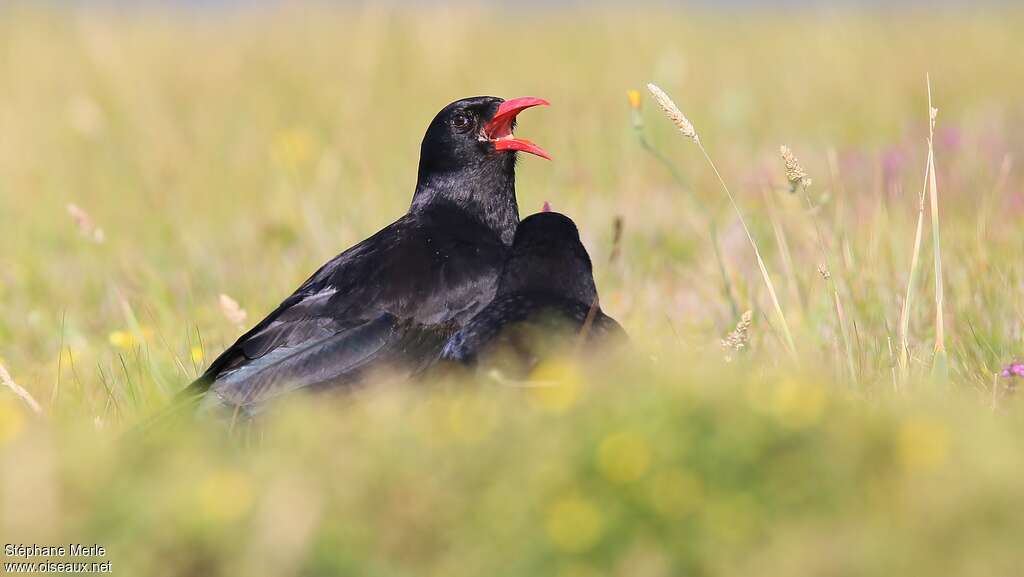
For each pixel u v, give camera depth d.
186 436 7.29
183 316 13.33
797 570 5.92
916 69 26.50
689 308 12.60
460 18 28.66
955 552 5.97
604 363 7.91
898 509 6.17
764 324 11.24
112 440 7.16
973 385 9.63
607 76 26.31
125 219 18.62
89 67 25.89
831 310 10.97
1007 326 10.84
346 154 20.50
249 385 9.64
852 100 24.44
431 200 11.44
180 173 20.59
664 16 32.88
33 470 6.46
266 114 23.31
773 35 31.20
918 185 16.72
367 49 25.84
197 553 6.19
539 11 33.00
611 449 6.23
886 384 9.32
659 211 16.58
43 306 14.43
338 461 6.62
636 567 5.99
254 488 6.50
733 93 22.84
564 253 8.98
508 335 8.27
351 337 10.10
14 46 27.22
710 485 6.21
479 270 10.68
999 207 15.30
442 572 6.21
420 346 10.31
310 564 6.07
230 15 29.84
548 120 22.81
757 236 14.47
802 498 6.23
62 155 21.47
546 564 6.10
